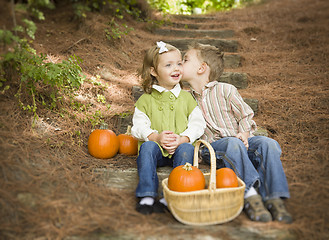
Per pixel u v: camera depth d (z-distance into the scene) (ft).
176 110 7.24
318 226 5.10
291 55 13.32
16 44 7.64
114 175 6.59
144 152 6.29
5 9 7.61
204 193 5.13
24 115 7.55
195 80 7.57
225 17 20.83
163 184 5.57
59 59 10.25
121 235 4.86
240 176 6.16
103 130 7.49
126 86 10.46
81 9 13.34
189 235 4.91
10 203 5.24
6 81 7.75
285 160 7.25
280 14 20.11
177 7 23.26
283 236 4.87
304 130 8.57
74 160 6.95
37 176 5.95
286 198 5.77
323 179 6.29
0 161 5.84
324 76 11.02
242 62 13.16
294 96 9.98
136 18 17.16
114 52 12.29
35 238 4.80
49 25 12.87
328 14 18.37
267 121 9.16
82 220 5.16
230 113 7.25
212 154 5.55
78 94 9.39
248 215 5.44
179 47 14.48
